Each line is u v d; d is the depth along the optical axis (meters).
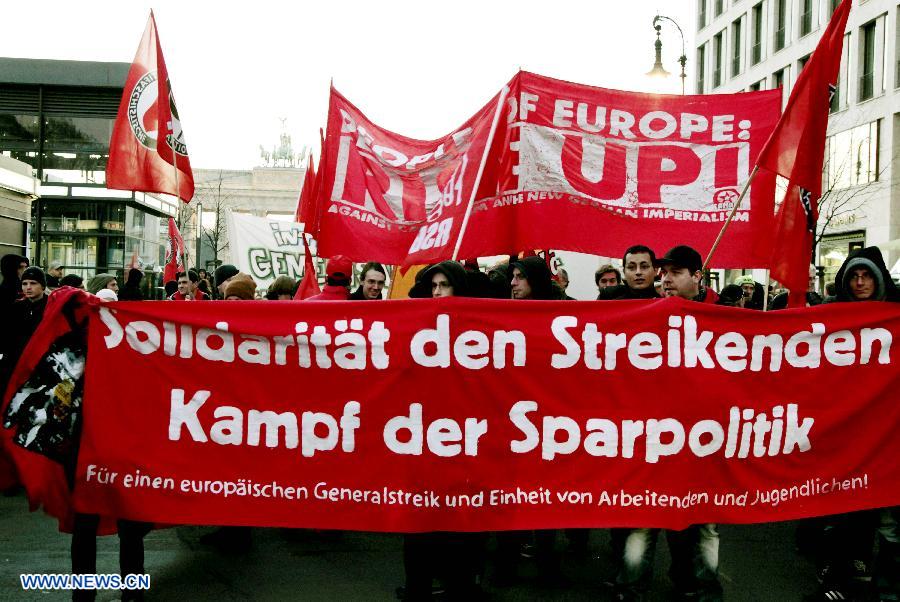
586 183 6.07
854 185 29.16
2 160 15.41
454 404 4.03
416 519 4.01
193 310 4.05
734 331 4.13
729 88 39.22
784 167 4.85
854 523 4.48
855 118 29.09
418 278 4.85
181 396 4.04
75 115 22.23
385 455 4.03
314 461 4.03
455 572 4.11
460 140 6.11
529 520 4.02
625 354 4.08
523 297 5.27
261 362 4.05
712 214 6.11
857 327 4.24
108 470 3.98
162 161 6.52
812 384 4.21
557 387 4.06
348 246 6.29
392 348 4.03
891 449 4.29
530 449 4.05
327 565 5.20
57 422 3.99
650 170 6.10
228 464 4.04
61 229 22.73
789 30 33.72
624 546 4.15
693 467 4.09
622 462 4.06
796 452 4.19
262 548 5.59
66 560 5.12
